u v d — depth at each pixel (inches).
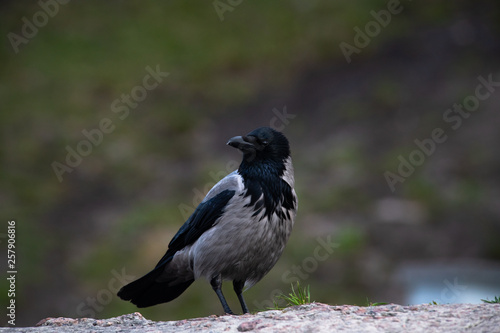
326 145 707.4
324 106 790.5
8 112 828.6
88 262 539.8
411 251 509.7
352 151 680.4
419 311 190.4
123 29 1015.6
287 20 1007.6
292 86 850.1
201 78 898.1
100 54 958.4
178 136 773.9
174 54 954.1
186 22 1029.8
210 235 245.8
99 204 648.4
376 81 815.7
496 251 498.3
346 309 198.1
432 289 383.9
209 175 670.5
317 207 590.2
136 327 205.5
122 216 615.5
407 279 412.2
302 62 903.1
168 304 469.1
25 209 642.8
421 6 979.3
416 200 590.9
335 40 933.8
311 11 1020.5
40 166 725.3
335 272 487.8
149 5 1080.2
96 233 590.2
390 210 573.3
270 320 191.2
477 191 591.8
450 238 530.9
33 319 476.1
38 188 682.8
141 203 637.3
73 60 944.3
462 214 562.6
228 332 185.9
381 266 490.6
